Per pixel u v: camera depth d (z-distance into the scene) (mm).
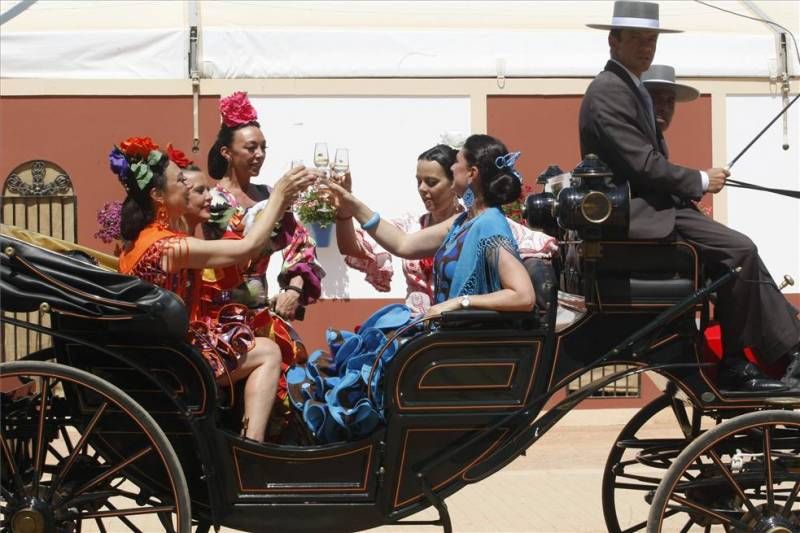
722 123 10773
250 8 10773
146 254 4633
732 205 10789
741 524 4711
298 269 5789
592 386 4664
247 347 4762
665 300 4711
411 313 5023
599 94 4902
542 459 8672
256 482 4586
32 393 5086
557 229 5086
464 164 4969
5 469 4582
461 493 7527
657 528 4711
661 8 11180
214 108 10406
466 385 4625
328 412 4664
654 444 5312
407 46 10570
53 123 10328
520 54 10656
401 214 10547
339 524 4625
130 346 4531
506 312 4621
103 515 4504
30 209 10367
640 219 4738
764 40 10797
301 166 4836
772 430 5027
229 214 5598
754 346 4801
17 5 10500
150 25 10453
